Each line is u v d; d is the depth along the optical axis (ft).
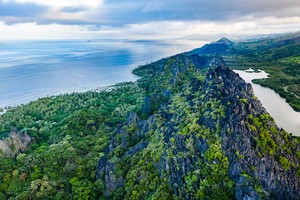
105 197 367.86
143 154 376.68
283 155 294.25
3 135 634.02
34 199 389.39
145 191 321.93
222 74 422.41
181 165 307.58
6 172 469.16
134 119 522.47
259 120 318.45
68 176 440.45
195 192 281.13
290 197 268.62
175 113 412.98
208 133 319.68
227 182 275.59
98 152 498.28
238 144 292.81
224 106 338.13
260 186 264.93
